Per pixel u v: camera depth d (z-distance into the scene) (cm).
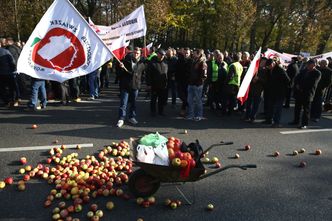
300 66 1339
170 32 4100
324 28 3170
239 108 1138
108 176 548
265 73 965
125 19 1074
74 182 504
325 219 473
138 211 468
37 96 1031
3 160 614
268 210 489
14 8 2472
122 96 874
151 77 985
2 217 438
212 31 3469
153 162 477
